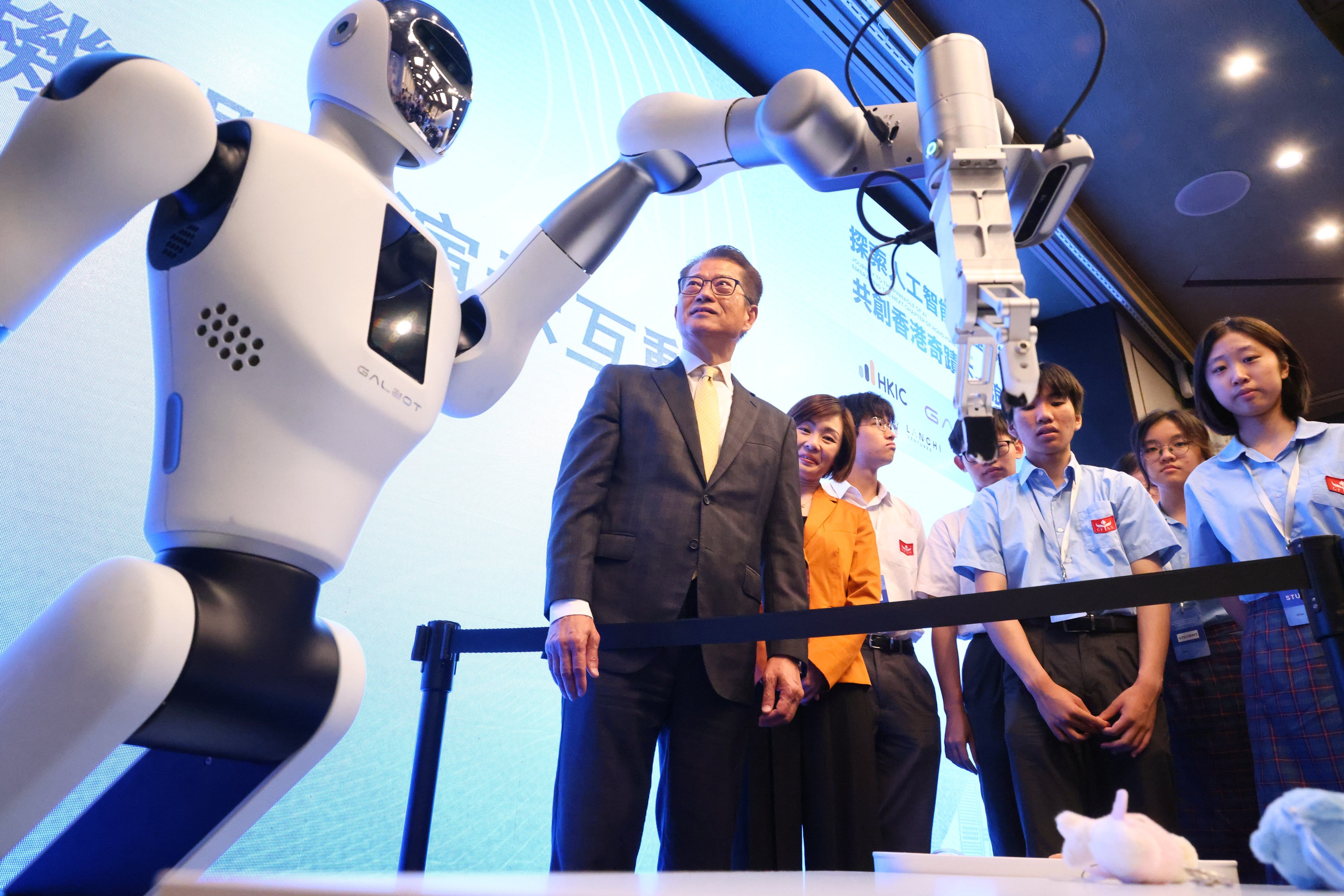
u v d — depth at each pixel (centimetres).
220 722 72
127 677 65
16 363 141
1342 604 80
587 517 124
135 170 75
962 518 231
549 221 109
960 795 296
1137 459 270
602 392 137
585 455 130
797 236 323
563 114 251
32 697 66
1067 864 51
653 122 111
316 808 157
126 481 150
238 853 145
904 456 344
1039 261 468
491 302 107
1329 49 354
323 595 168
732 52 337
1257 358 178
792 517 143
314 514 79
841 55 330
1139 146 412
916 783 178
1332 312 531
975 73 89
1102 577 178
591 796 112
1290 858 41
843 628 98
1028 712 166
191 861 77
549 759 196
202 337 78
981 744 183
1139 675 160
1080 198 446
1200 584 85
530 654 198
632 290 253
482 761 184
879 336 352
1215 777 195
